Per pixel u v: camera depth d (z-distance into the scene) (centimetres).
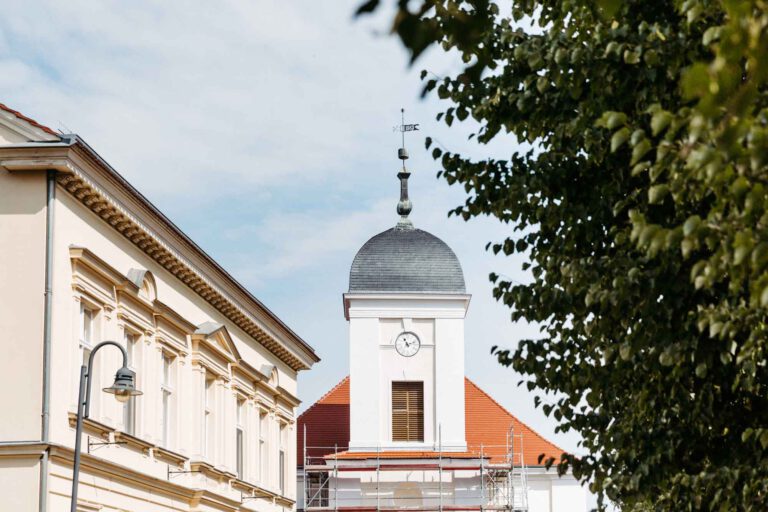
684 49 1265
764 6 528
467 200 1619
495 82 1523
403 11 445
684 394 1367
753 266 970
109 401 2719
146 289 3000
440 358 5994
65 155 2402
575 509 6338
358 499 5772
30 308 2409
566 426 1592
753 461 1321
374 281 6125
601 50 1345
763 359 1289
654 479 1407
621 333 1432
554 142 1474
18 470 2348
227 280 3612
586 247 1502
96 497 2623
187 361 3350
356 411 5947
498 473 5962
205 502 3422
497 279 1580
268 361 4294
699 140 971
